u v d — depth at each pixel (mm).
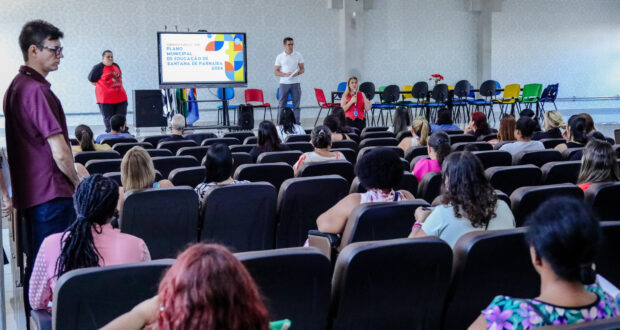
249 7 14211
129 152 3549
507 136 6301
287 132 7820
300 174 4547
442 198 2664
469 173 2582
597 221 1428
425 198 4113
